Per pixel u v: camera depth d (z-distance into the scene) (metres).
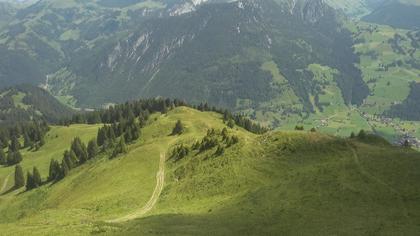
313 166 95.69
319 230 66.81
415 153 91.81
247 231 71.19
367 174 84.00
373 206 72.88
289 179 90.75
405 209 70.25
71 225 76.69
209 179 108.38
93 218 100.31
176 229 74.75
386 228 64.31
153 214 95.31
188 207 95.56
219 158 118.69
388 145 118.12
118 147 187.12
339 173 86.69
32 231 73.06
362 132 124.19
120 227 76.12
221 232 71.81
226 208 86.00
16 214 176.00
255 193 89.12
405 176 80.75
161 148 160.50
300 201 79.31
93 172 167.62
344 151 107.19
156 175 131.00
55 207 149.50
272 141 117.75
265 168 105.56
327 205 75.56
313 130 129.25
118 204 109.69
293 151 111.56
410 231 62.62
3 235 72.31
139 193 116.19
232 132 139.38
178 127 197.00
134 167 145.25
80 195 143.25
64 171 198.75
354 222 67.88
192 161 127.75
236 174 105.50
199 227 75.88
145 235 69.00
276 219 74.38
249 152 115.56
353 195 77.31
